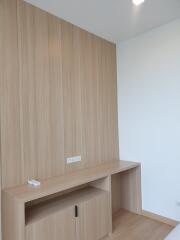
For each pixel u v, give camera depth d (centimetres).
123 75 306
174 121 251
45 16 221
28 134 200
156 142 269
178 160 248
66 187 190
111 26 259
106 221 231
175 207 251
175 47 249
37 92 210
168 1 206
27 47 203
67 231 192
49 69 222
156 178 269
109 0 203
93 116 273
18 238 159
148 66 276
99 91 284
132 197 296
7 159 184
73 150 244
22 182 194
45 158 214
